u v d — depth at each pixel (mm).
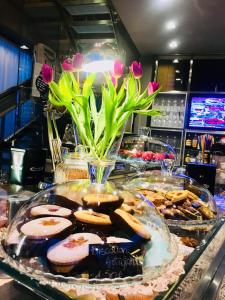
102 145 984
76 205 729
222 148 4375
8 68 4484
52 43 4391
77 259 594
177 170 2510
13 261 625
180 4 3516
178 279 648
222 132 5305
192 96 5582
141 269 621
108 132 964
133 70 936
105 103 924
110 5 3568
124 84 969
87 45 4332
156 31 4473
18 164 1704
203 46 5051
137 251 645
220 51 5266
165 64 5770
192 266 735
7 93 4141
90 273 591
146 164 2559
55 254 600
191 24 4113
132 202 820
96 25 4004
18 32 4340
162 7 3633
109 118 939
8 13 4062
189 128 5574
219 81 5500
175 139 5688
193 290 723
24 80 4625
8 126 4043
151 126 5703
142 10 3746
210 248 920
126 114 1006
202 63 5578
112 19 3859
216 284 897
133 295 576
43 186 1515
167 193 1267
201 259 812
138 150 2936
